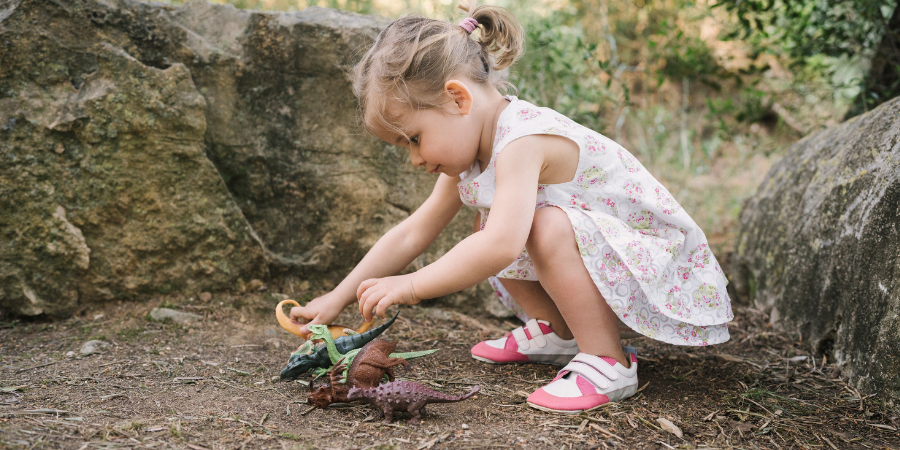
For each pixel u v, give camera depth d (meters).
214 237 2.46
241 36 2.52
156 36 2.40
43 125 2.23
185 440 1.40
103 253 2.34
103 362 1.92
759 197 3.22
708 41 5.28
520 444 1.46
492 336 2.43
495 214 1.67
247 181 2.57
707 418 1.68
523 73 3.71
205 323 2.30
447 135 1.73
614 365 1.75
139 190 2.34
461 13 2.08
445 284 1.66
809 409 1.78
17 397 1.61
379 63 1.71
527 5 4.75
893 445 1.56
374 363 1.60
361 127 2.63
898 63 3.27
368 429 1.51
